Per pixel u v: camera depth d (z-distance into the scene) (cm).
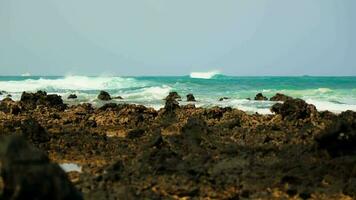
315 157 2555
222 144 2923
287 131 3384
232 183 2170
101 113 4438
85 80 11150
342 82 12044
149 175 2250
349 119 2903
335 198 2094
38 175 1327
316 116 3894
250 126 3662
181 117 4197
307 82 12138
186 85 10562
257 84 11081
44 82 10956
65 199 1342
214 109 4259
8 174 1330
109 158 2711
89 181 2136
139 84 11244
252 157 2580
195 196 2064
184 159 2527
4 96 7419
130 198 1917
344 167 2359
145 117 4281
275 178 2230
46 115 4334
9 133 3161
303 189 2120
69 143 3056
